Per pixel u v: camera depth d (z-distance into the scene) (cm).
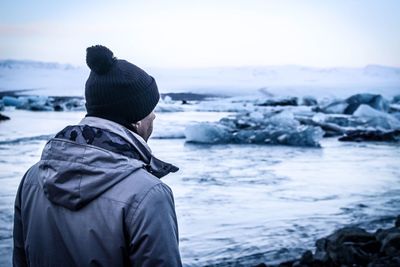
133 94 127
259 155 1270
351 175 950
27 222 130
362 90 10625
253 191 771
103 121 124
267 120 2045
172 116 3095
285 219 590
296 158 1220
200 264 422
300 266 411
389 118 2417
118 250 113
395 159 1217
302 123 2189
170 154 1270
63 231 118
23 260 143
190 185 819
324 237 512
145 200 112
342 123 2370
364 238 452
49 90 10881
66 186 113
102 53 124
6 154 1164
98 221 114
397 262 378
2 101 3816
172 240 114
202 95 12162
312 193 761
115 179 113
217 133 1602
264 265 414
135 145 124
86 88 129
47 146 120
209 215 606
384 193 768
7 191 733
